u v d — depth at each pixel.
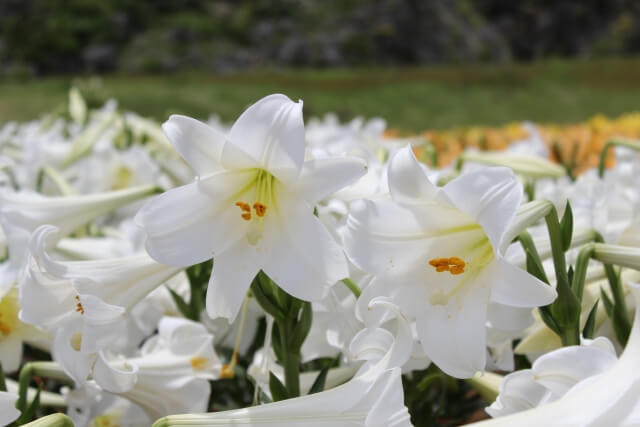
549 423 0.49
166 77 14.29
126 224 0.98
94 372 0.61
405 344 0.56
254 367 0.70
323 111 9.73
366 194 0.69
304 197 0.57
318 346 0.70
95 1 15.14
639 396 0.49
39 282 0.62
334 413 0.54
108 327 0.60
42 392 0.75
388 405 0.52
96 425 0.73
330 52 15.80
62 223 0.75
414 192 0.56
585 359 0.52
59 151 1.20
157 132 1.27
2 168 0.90
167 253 0.57
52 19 14.81
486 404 0.79
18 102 9.84
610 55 18.31
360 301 0.59
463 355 0.56
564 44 18.55
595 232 0.67
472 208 0.54
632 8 18.61
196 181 0.57
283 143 0.55
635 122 2.85
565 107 10.07
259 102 0.55
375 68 15.78
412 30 16.31
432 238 0.58
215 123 1.69
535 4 18.55
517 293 0.54
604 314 0.68
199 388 0.69
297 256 0.57
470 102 10.69
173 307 0.79
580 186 0.84
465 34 16.69
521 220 0.57
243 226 0.59
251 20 16.05
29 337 0.73
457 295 0.57
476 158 1.01
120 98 9.97
